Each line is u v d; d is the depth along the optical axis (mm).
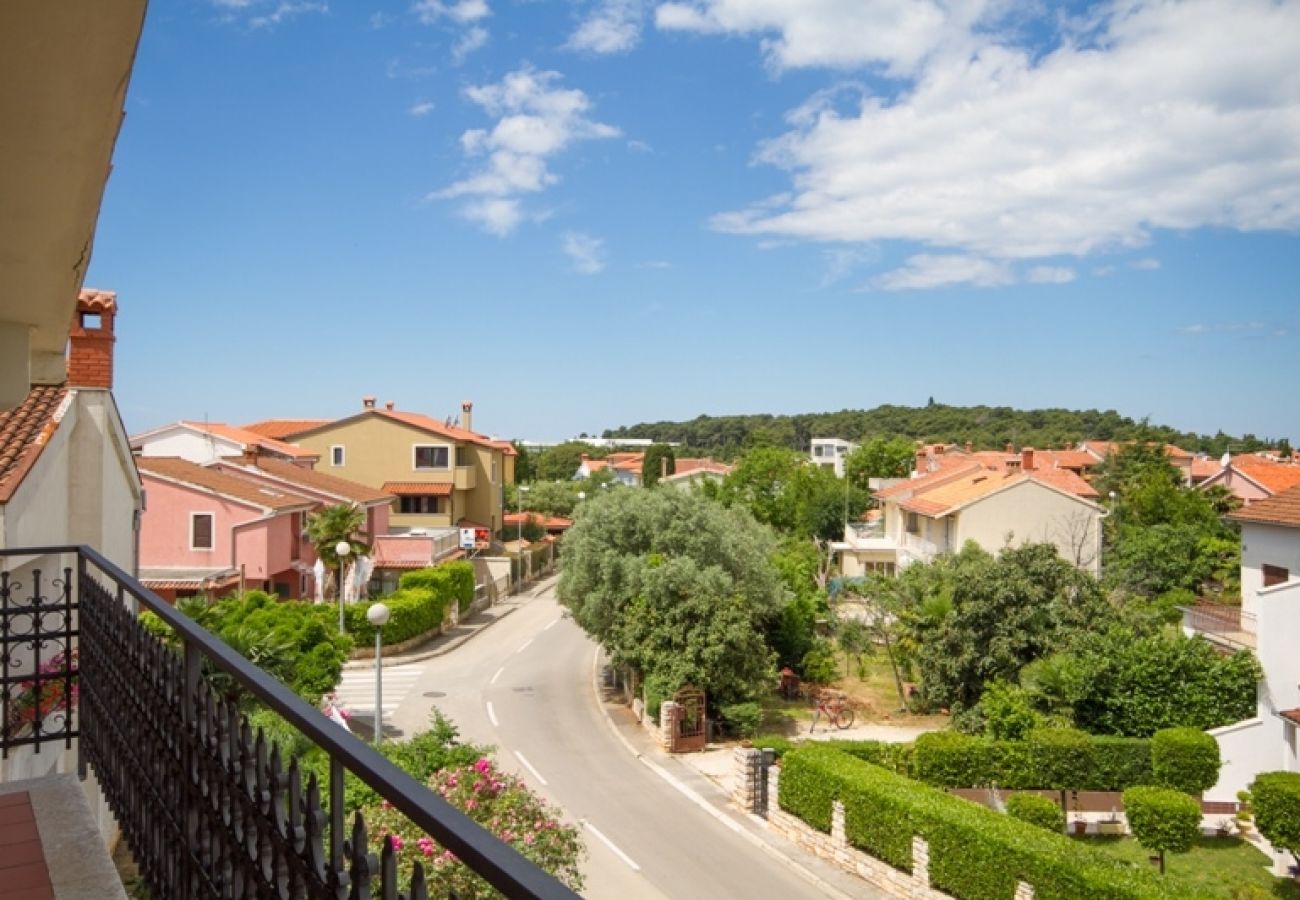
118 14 1885
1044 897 14195
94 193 2996
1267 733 21938
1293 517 25969
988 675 27078
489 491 62281
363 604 35562
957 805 16875
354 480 58188
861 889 17422
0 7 1836
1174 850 18000
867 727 28047
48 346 5648
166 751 3955
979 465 54219
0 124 2443
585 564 30781
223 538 34781
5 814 5316
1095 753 21703
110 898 4414
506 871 1373
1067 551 41438
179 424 49656
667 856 18609
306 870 2340
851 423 177125
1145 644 24453
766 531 35156
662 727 25812
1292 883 17672
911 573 31359
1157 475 52719
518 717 28375
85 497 12555
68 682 6148
